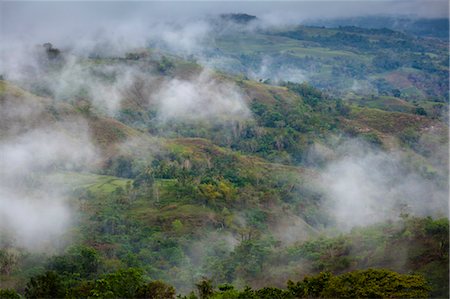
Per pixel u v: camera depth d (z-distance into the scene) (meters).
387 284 53.88
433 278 61.19
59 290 61.28
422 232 74.50
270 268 80.00
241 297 55.94
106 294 55.66
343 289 54.31
